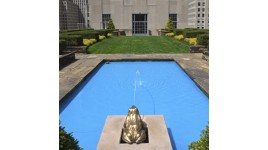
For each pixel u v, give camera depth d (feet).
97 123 21.59
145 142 14.80
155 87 32.48
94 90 30.81
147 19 120.88
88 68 39.70
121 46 67.51
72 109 24.58
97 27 122.01
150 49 61.98
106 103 26.58
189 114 23.41
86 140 18.53
